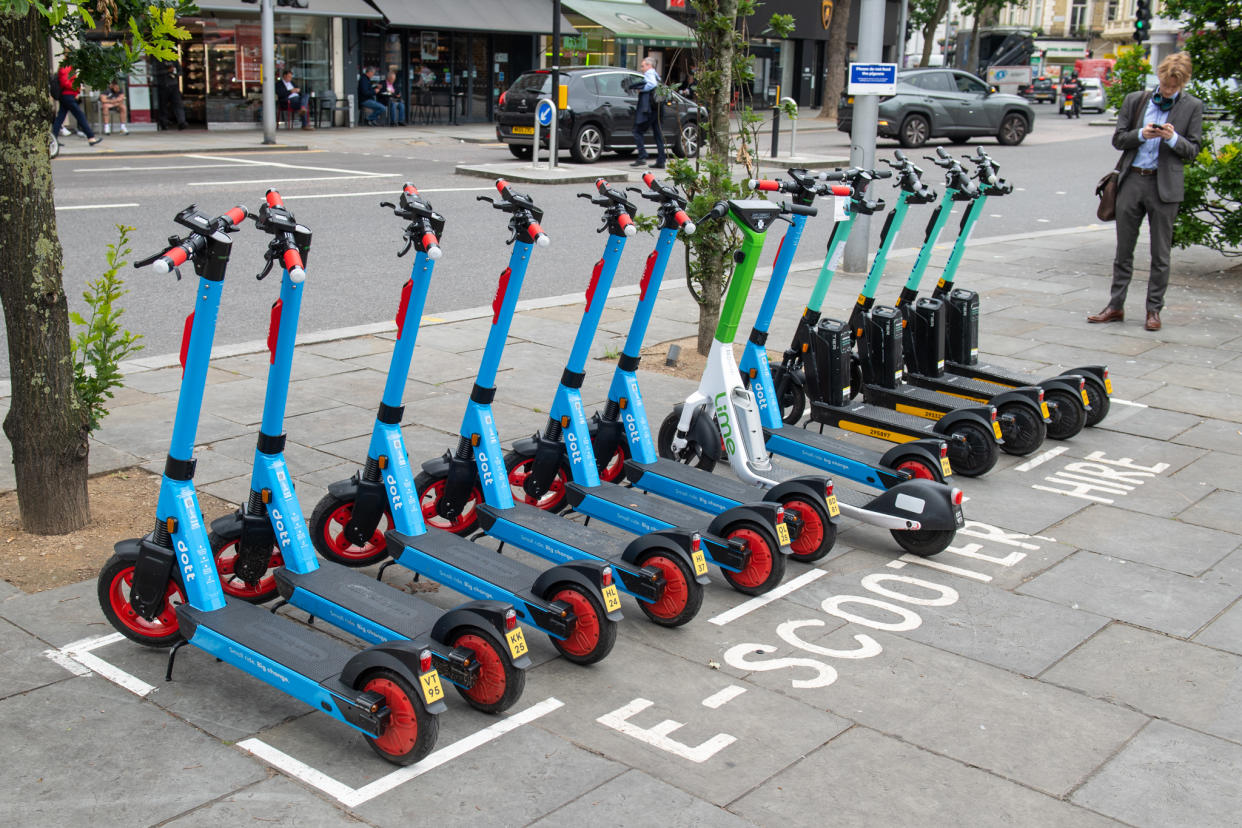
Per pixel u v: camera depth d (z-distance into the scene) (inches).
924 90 1006.4
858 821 123.6
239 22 1003.3
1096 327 373.7
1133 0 2719.0
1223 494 232.4
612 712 145.2
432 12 1098.7
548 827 120.6
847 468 220.8
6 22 170.4
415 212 158.7
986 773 134.0
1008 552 202.7
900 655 163.2
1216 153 508.4
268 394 154.8
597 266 192.4
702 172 315.9
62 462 189.6
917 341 270.5
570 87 810.2
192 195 574.2
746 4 302.7
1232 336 362.3
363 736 137.5
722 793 127.8
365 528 178.5
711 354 215.6
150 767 129.6
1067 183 797.2
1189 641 169.5
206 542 150.7
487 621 140.6
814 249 529.7
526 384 295.0
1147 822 125.5
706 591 184.7
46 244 181.2
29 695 144.0
